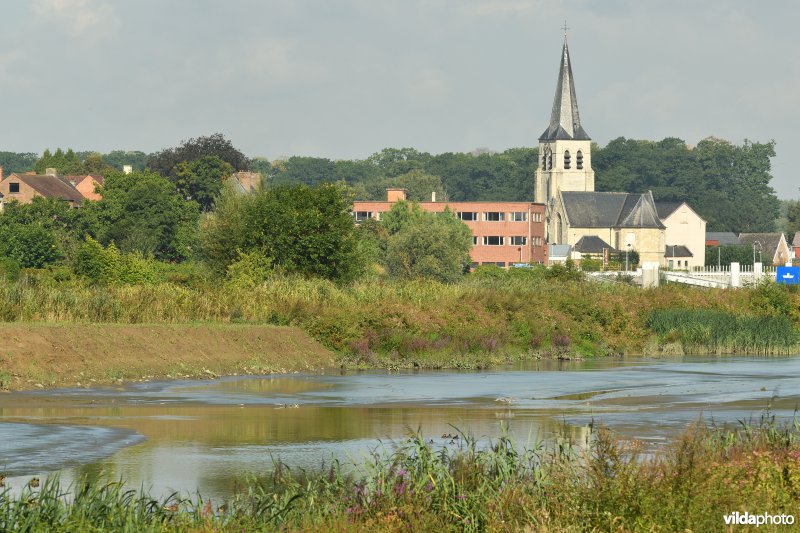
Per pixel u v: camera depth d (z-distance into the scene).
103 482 38.47
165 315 93.19
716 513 27.41
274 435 50.53
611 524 26.98
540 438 48.88
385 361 93.75
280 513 29.41
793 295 147.50
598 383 79.25
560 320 115.56
